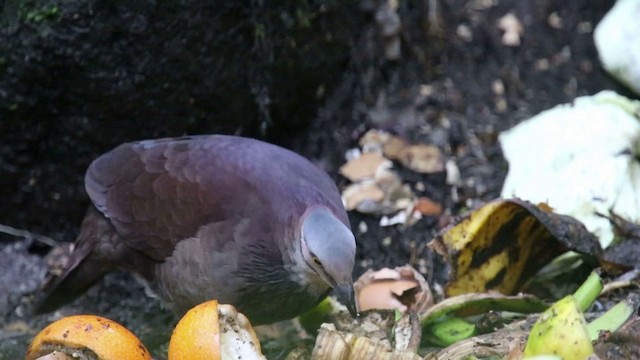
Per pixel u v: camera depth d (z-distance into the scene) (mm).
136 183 7492
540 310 7105
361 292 7410
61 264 8961
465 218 7203
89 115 8688
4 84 8414
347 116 9789
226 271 7133
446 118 9852
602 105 9078
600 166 8352
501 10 10617
